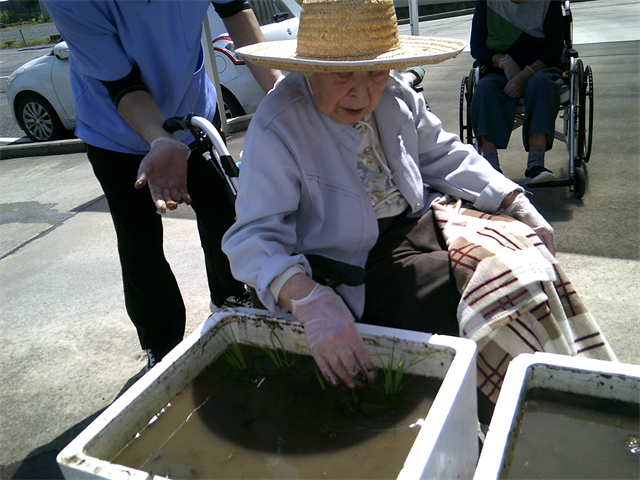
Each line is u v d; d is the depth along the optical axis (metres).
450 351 1.19
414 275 1.56
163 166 1.62
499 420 0.93
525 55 3.91
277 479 1.08
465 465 1.19
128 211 2.12
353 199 1.61
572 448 0.94
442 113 6.19
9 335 3.02
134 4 1.80
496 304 1.39
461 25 14.94
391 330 1.26
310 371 1.34
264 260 1.40
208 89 2.32
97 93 1.97
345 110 1.55
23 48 27.03
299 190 1.58
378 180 1.71
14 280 3.67
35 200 5.24
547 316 1.40
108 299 3.28
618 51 8.63
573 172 3.69
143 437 1.18
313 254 1.62
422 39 1.76
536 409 1.02
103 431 1.11
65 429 2.27
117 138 2.00
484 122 3.78
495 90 3.79
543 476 0.90
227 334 1.41
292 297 1.33
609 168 4.22
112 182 2.08
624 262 2.92
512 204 1.83
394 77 1.81
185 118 1.73
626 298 2.62
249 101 6.40
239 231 1.52
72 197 5.20
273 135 1.54
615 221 3.37
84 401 2.43
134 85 1.87
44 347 2.87
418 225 1.75
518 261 1.42
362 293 1.59
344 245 1.63
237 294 2.48
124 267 2.21
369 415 1.20
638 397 0.97
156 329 2.30
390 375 1.24
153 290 2.24
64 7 1.71
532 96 3.66
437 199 1.86
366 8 1.45
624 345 2.30
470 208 1.88
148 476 0.96
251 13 2.32
